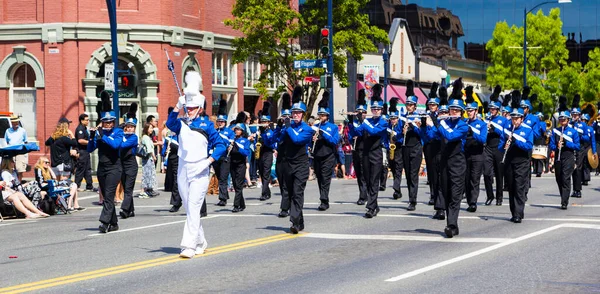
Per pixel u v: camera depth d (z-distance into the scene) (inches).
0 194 783.7
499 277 441.1
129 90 1411.2
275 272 464.4
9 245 599.5
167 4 1412.4
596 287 416.2
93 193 1047.6
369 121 706.2
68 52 1369.3
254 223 682.8
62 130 1002.1
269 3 1425.9
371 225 658.2
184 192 515.8
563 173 779.4
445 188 593.9
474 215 726.5
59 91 1366.9
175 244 575.8
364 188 830.5
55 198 825.5
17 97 1409.9
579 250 525.0
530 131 667.4
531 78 2554.1
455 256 507.2
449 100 593.6
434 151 690.2
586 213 744.3
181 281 440.5
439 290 409.7
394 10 2797.7
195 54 1486.2
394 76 2321.6
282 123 724.7
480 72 3073.3
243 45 1451.8
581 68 2824.8
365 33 1465.3
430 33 2913.4
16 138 1008.9
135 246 569.6
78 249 563.5
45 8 1370.6
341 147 1304.1
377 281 433.7
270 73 1491.1
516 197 669.9
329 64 1283.2
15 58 1390.3
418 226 650.2
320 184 778.8
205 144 514.9
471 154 740.7
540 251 522.0
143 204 901.8
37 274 468.8
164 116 1412.4
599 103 1386.6
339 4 1448.1
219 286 426.6
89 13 1368.1
